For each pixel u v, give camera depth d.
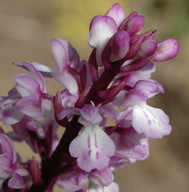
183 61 0.45
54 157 0.12
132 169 0.34
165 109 0.40
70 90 0.12
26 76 0.12
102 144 0.11
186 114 0.40
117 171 0.33
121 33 0.11
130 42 0.11
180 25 0.44
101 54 0.12
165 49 0.12
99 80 0.12
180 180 0.35
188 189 0.35
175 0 0.44
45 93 0.12
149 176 0.34
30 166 0.12
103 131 0.11
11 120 0.12
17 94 0.12
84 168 0.11
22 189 0.13
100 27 0.12
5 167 0.12
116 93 0.11
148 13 0.45
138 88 0.12
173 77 0.43
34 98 0.12
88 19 0.43
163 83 0.42
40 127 0.13
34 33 0.39
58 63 0.12
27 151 0.29
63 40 0.12
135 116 0.12
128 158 0.13
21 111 0.11
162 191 0.34
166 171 0.35
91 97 0.12
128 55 0.11
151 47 0.11
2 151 0.13
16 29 0.39
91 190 0.12
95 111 0.11
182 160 0.36
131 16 0.12
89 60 0.12
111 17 0.12
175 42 0.12
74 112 0.11
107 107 0.12
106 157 0.11
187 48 0.46
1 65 0.34
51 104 0.12
